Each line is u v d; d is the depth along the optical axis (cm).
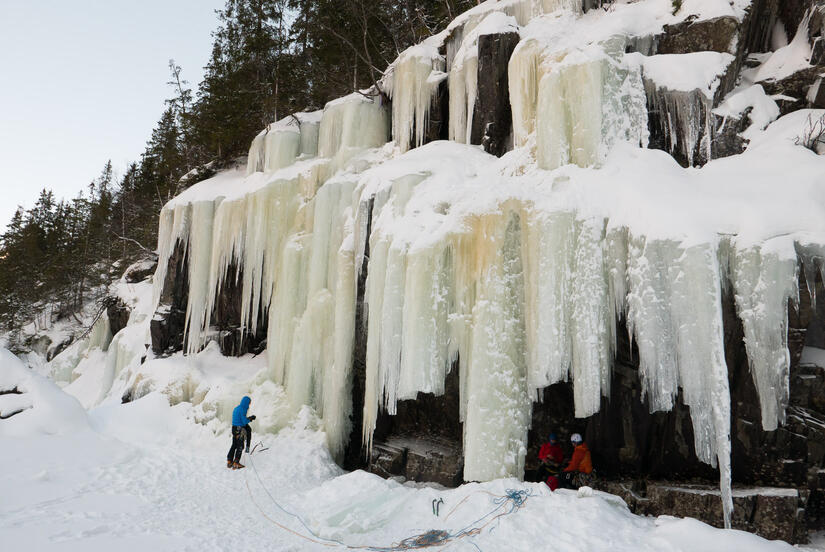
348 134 1362
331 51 2028
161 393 1344
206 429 1190
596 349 688
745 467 703
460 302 820
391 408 854
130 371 1761
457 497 706
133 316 2088
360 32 1944
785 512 616
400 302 873
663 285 653
